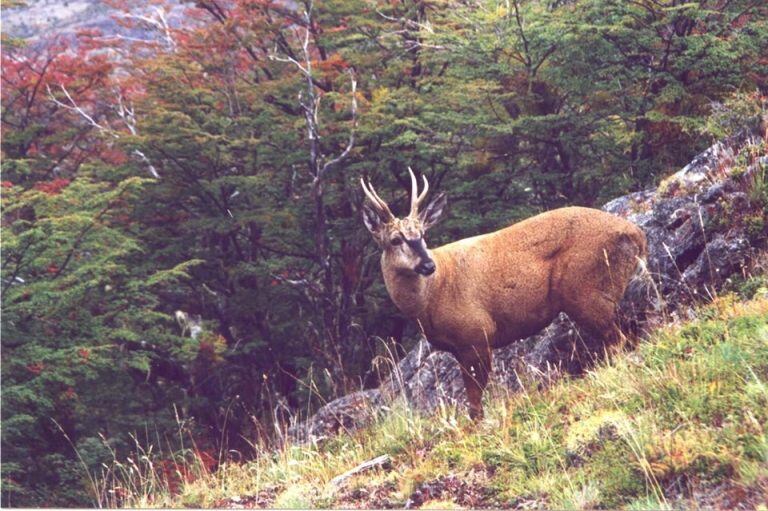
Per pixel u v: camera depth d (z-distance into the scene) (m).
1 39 24.33
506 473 7.22
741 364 7.02
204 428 21.00
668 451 6.34
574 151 19.23
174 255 21.88
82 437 19.78
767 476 5.78
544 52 18.86
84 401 20.22
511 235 8.71
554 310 8.65
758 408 6.40
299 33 24.78
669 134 17.28
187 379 22.25
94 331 17.86
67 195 18.94
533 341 10.55
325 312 20.91
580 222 8.54
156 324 21.69
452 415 8.59
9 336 17.06
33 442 18.91
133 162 21.95
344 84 22.12
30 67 24.48
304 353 22.55
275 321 23.02
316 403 19.94
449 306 8.52
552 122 18.45
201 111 22.12
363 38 22.77
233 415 20.98
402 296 8.42
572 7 18.81
